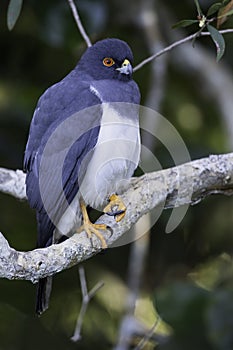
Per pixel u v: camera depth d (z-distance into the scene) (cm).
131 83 978
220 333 1062
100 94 941
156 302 1093
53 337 1236
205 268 1289
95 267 1259
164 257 1284
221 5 837
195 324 1094
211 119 1352
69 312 1245
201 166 933
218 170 932
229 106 1270
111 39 986
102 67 974
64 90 951
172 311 1089
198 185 934
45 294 901
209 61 1312
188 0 1287
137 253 1095
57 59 1342
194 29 1323
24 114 1267
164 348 1103
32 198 928
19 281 1230
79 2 1216
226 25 1247
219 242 1284
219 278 1271
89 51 987
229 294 1085
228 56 1329
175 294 1091
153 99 1216
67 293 1250
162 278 1280
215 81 1295
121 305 1245
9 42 1335
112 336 1230
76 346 1233
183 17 1336
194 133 1333
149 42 1258
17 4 901
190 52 1313
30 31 1324
